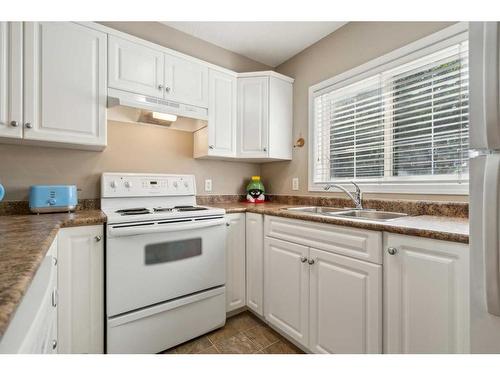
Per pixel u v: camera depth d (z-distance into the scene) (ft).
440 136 5.07
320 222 4.66
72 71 5.04
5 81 4.44
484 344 2.44
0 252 2.25
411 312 3.43
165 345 5.17
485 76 2.23
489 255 2.29
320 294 4.69
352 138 6.76
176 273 5.32
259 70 8.87
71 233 4.28
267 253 5.95
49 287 2.17
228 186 8.64
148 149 7.08
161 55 6.16
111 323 4.54
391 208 5.58
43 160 5.67
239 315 6.74
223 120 7.34
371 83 6.29
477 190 2.46
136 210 5.89
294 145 8.25
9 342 1.41
